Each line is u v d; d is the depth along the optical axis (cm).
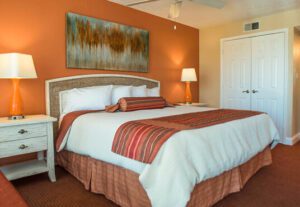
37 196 219
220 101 507
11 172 233
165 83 454
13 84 247
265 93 445
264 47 440
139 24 399
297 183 246
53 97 296
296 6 384
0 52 257
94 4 337
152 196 157
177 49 476
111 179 205
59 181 252
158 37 435
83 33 325
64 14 307
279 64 425
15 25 267
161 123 204
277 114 432
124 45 376
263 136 262
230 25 481
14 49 267
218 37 501
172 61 467
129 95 339
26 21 275
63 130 259
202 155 174
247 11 407
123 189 193
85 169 236
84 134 232
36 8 283
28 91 281
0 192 92
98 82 340
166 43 452
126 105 289
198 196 178
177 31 474
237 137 216
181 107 355
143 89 367
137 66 397
